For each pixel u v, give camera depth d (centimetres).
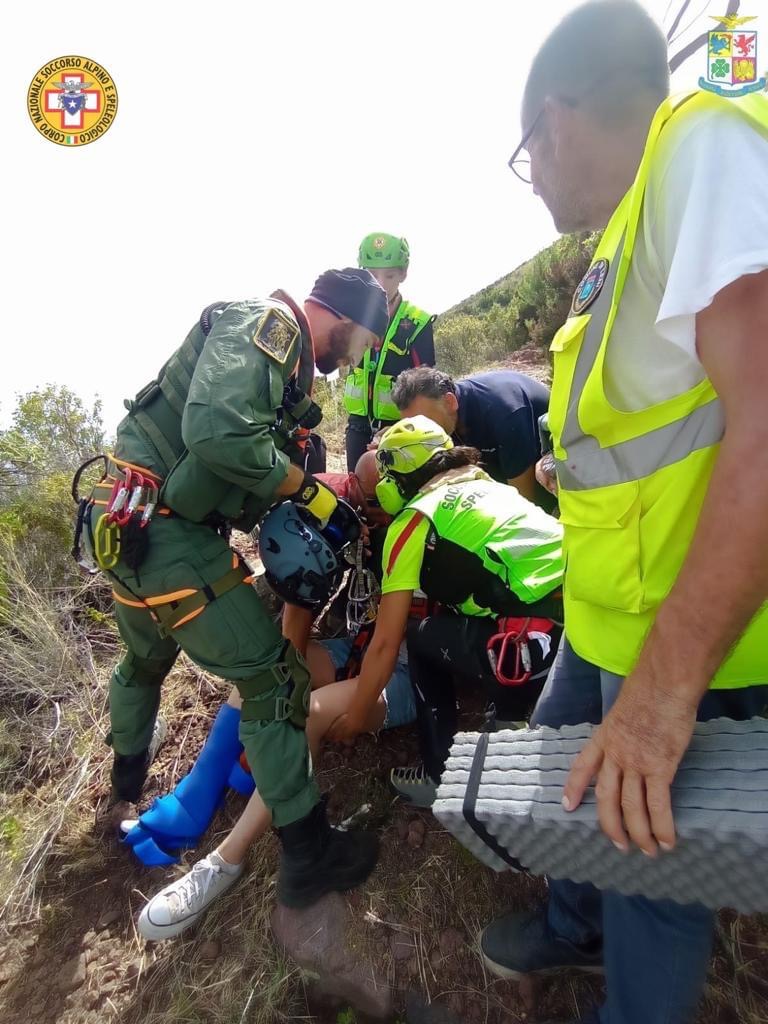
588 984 156
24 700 259
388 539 188
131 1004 171
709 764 93
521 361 803
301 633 229
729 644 77
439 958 167
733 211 74
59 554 316
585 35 97
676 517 100
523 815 99
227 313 160
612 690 122
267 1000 163
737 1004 143
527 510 194
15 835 213
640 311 94
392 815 204
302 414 187
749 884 89
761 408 70
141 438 171
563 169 110
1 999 177
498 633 186
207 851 203
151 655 199
